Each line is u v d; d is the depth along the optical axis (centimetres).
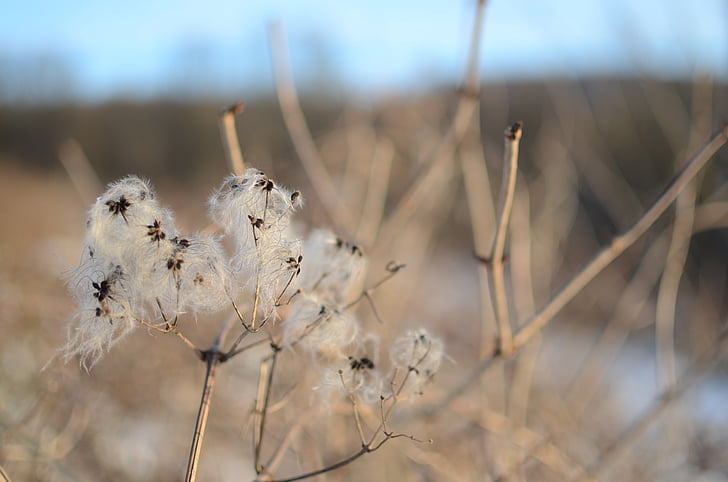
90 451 69
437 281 134
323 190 67
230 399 78
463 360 106
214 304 38
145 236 37
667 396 65
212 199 39
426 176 62
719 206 87
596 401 96
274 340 44
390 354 44
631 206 116
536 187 108
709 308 103
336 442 69
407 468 75
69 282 37
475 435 70
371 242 73
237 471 73
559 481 75
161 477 70
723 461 79
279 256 39
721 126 51
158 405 75
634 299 92
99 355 37
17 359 75
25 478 63
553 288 122
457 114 59
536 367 99
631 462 81
